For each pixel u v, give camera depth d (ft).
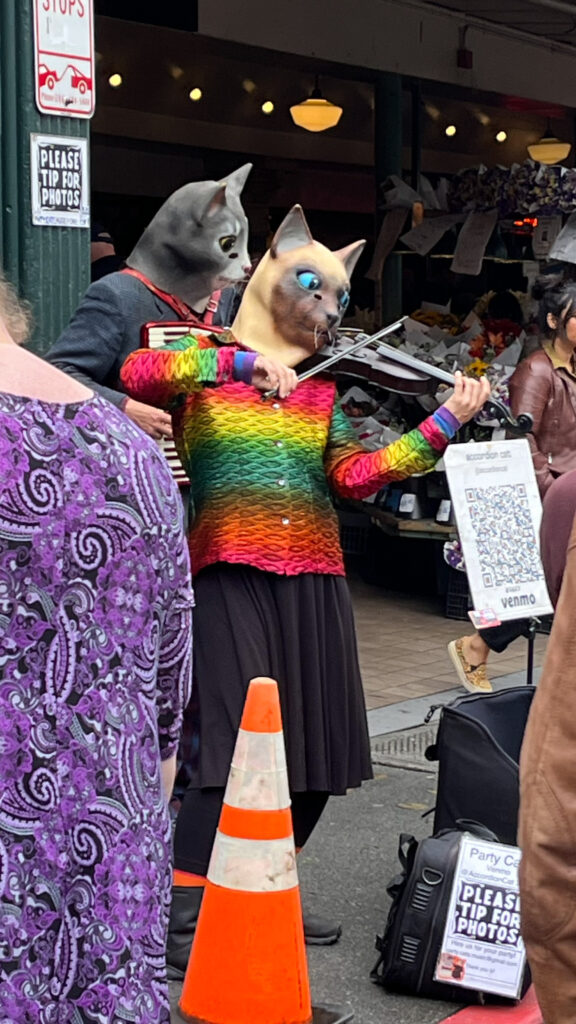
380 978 13.48
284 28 37.78
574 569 7.70
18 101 17.46
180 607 7.18
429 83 48.01
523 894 7.53
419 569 32.55
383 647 27.63
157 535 6.89
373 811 18.28
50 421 6.63
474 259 36.94
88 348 15.70
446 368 32.30
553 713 7.55
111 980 6.60
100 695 6.64
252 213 55.21
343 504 34.63
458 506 16.81
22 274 17.69
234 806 12.09
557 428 23.16
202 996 12.05
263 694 12.16
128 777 6.72
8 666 6.40
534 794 7.50
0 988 6.31
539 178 34.88
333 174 58.80
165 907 6.94
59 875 6.50
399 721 22.43
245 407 13.64
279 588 13.57
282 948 11.96
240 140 51.31
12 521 6.40
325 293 13.87
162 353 13.28
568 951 7.50
